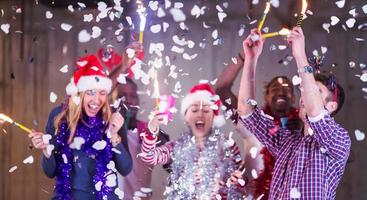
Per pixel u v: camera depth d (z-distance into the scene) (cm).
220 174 324
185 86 398
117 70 365
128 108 370
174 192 325
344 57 393
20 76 415
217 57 399
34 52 414
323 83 284
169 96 348
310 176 255
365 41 390
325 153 256
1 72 417
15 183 410
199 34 402
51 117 325
